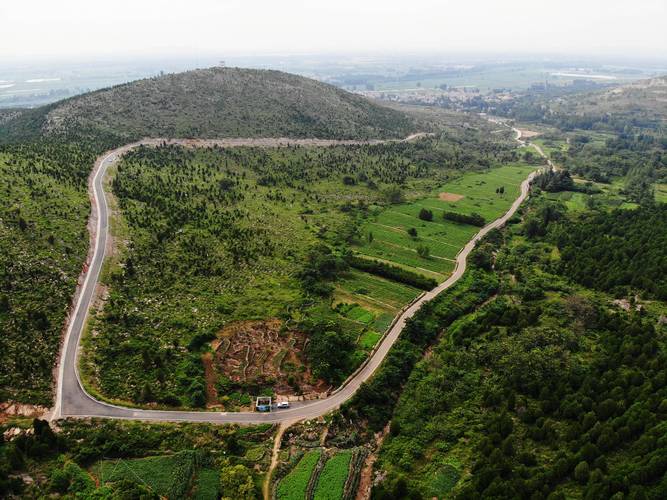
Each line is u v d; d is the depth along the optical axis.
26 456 79.12
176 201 181.50
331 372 109.12
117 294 119.06
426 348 124.50
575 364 104.06
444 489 81.88
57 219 142.00
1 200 141.62
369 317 130.75
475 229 198.88
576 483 75.81
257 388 103.38
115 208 161.75
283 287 138.88
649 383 90.56
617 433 80.62
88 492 75.25
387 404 104.69
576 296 135.25
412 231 187.62
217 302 124.88
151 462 82.56
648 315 125.00
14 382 90.88
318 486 82.81
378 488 81.56
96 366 98.50
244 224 176.75
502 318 127.88
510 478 78.00
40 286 113.00
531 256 172.38
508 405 98.00
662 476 70.50
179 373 101.50
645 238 162.00
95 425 87.25
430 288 148.50
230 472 80.94
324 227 186.75
